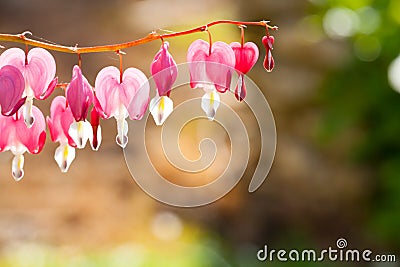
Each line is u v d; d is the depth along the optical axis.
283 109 9.77
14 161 2.94
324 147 9.63
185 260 7.42
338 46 9.94
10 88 2.68
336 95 9.75
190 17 10.65
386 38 9.39
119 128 2.83
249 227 9.05
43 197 9.14
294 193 9.36
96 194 9.17
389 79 8.62
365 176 9.44
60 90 10.00
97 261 7.29
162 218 8.79
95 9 11.61
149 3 11.38
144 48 10.67
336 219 9.27
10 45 11.34
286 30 10.29
